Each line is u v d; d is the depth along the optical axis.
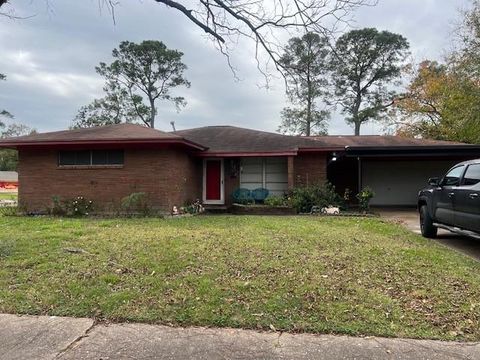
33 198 14.18
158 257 6.19
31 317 4.08
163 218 12.42
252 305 4.26
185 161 15.18
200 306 4.25
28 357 3.22
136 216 12.98
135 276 5.27
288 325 3.81
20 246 7.02
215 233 8.59
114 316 4.05
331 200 15.38
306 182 16.55
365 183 19.62
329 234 8.63
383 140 19.42
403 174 19.53
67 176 14.05
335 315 4.03
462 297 4.57
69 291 4.74
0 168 63.75
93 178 13.92
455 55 21.80
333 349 3.35
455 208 7.77
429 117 33.53
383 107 36.88
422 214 9.48
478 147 15.30
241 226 10.00
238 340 3.53
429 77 32.78
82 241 7.54
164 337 3.59
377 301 4.39
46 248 6.88
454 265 6.05
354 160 19.66
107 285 4.93
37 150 14.22
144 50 38.69
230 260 6.01
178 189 14.28
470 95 21.05
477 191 6.93
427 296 4.59
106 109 40.41
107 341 3.52
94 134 13.98
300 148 15.95
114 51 38.72
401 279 5.22
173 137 13.08
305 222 11.09
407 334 3.63
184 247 6.92
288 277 5.18
